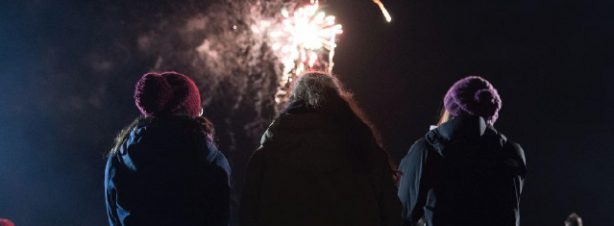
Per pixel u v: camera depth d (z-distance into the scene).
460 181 4.34
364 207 3.67
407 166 4.45
